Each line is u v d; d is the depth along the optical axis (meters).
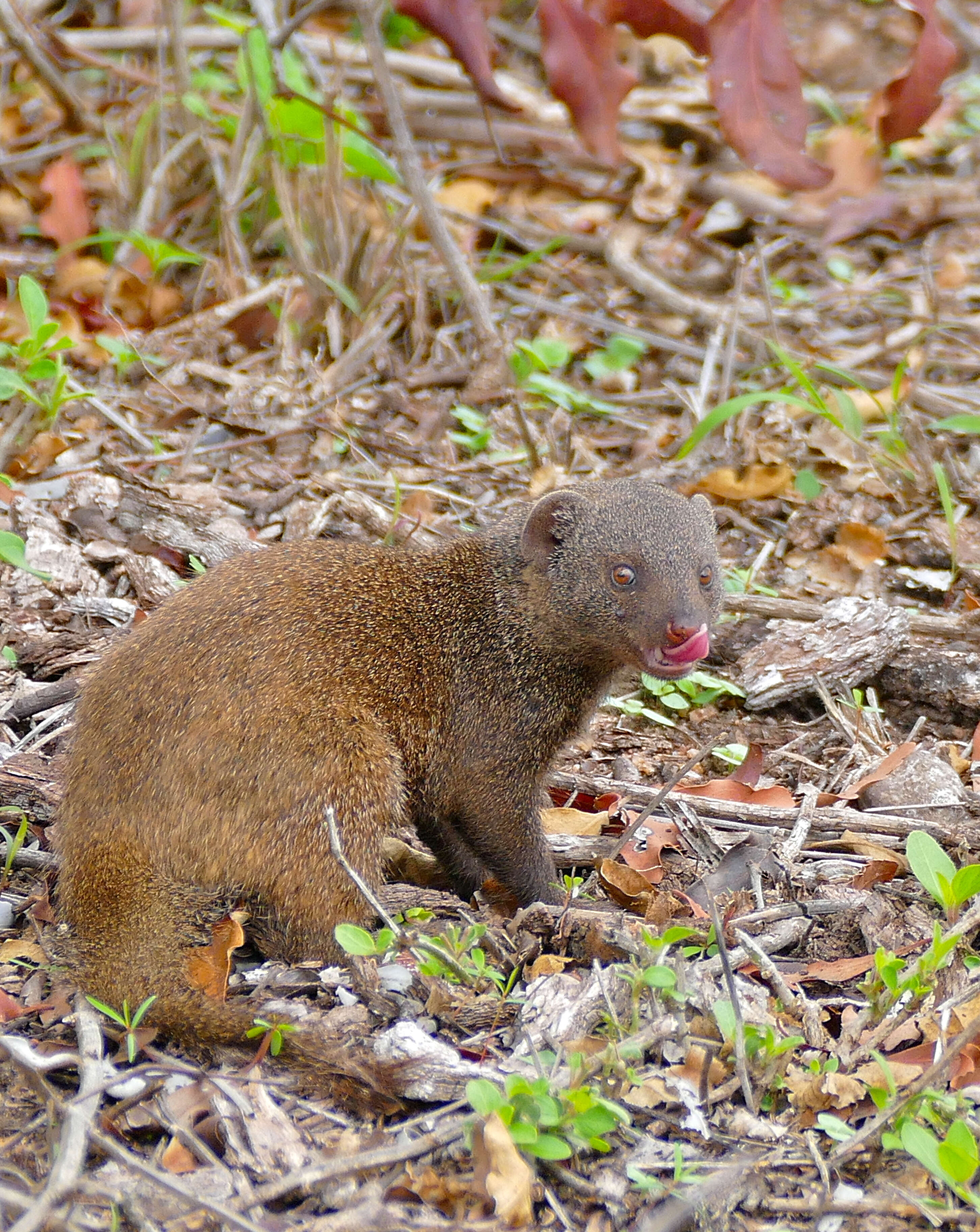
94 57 17.38
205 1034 6.57
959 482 13.66
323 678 8.02
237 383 14.09
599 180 19.91
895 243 19.61
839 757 10.43
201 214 16.70
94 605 10.88
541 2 11.98
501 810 8.83
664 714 11.05
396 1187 5.76
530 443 13.16
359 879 7.07
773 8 11.41
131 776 7.42
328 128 14.88
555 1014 6.62
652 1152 5.98
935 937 6.41
